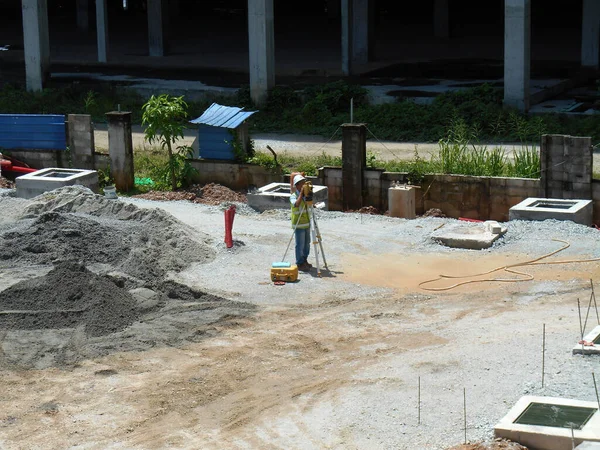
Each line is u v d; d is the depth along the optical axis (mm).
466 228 22172
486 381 13992
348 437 12727
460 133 30969
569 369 14078
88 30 67000
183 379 14914
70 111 42750
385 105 38438
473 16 67938
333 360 15406
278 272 19359
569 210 22328
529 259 20156
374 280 19391
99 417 13758
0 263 19703
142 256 19906
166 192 28125
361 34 50344
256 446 12719
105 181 29172
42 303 17391
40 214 22672
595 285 18359
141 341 16344
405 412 13266
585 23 45094
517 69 36938
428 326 16719
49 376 15156
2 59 57031
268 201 25312
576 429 11969
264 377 14883
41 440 13117
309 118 39250
